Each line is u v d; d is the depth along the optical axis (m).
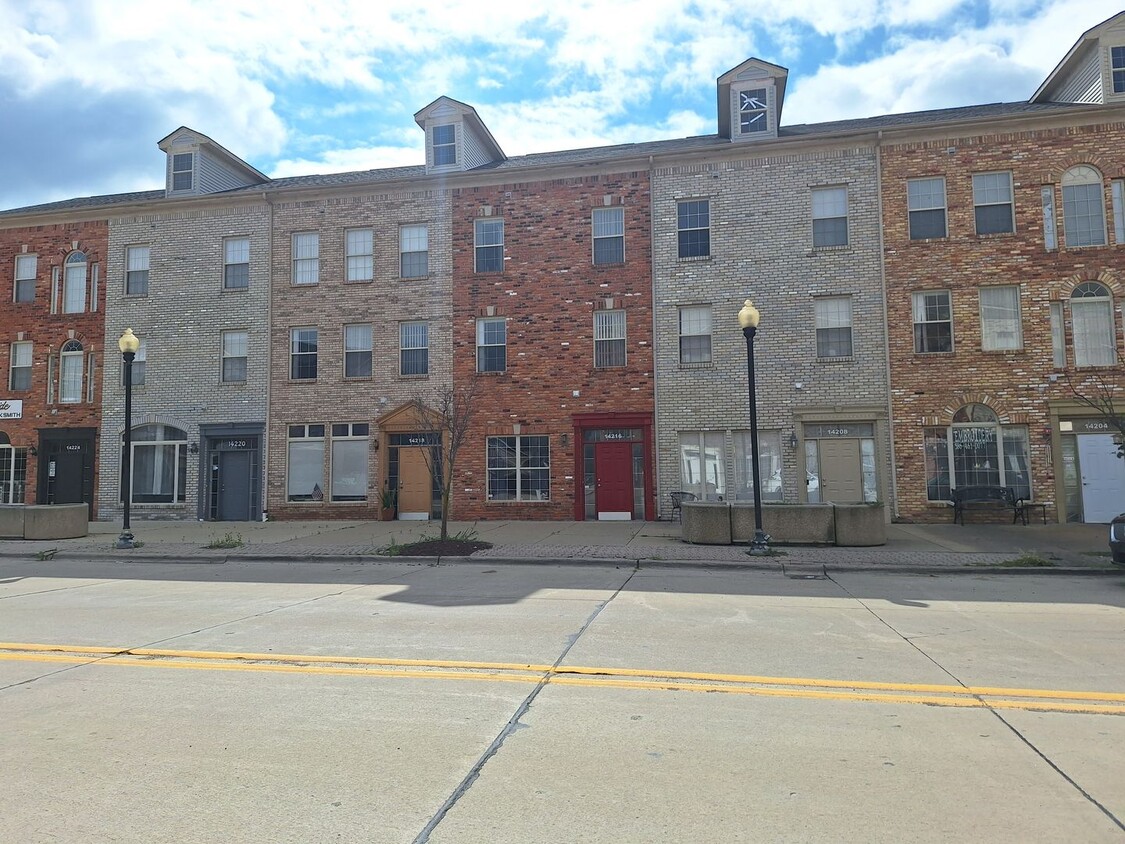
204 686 6.00
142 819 3.71
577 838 3.51
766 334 20.70
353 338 23.34
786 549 14.75
